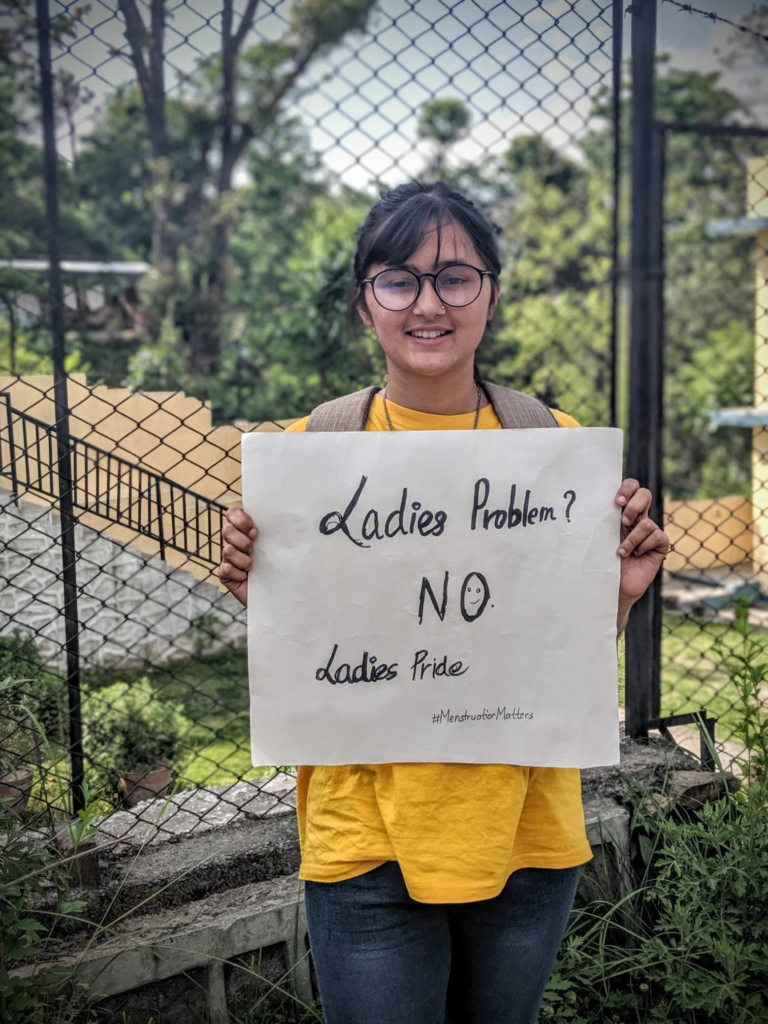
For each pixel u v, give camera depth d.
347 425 1.71
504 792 1.62
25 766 2.42
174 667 4.88
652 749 2.85
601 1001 2.38
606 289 12.60
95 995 2.11
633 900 2.59
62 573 2.44
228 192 16.31
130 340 10.37
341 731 1.62
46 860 2.08
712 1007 2.14
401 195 1.66
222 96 16.11
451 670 1.64
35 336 7.38
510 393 1.79
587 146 13.98
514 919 1.67
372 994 1.58
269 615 1.62
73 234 14.40
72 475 2.42
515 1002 1.69
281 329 9.84
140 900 2.29
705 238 12.80
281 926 2.31
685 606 7.04
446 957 1.65
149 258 16.22
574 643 1.65
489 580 1.64
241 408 8.54
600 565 1.65
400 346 1.63
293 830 2.50
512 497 1.64
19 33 4.38
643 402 3.43
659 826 2.48
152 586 4.71
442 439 1.63
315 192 16.80
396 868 1.61
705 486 10.97
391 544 1.63
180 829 2.49
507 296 11.52
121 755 3.60
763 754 2.40
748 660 2.44
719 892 2.38
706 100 14.43
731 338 11.66
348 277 4.16
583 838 1.71
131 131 16.05
